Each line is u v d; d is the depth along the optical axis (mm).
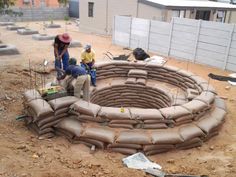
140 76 11477
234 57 13453
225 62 13805
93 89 10266
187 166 6117
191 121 7457
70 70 7703
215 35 13906
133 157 6281
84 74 7641
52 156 5891
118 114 6816
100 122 6934
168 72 11367
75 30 26328
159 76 11562
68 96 7574
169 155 6711
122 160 6227
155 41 16719
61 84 8180
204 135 7223
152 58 13117
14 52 14961
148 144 6559
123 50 17531
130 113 6887
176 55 15891
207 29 14148
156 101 10891
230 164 6207
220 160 6434
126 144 6516
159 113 7004
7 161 5223
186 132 6969
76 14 35625
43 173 4984
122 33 18594
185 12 19688
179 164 6258
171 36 15781
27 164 5281
